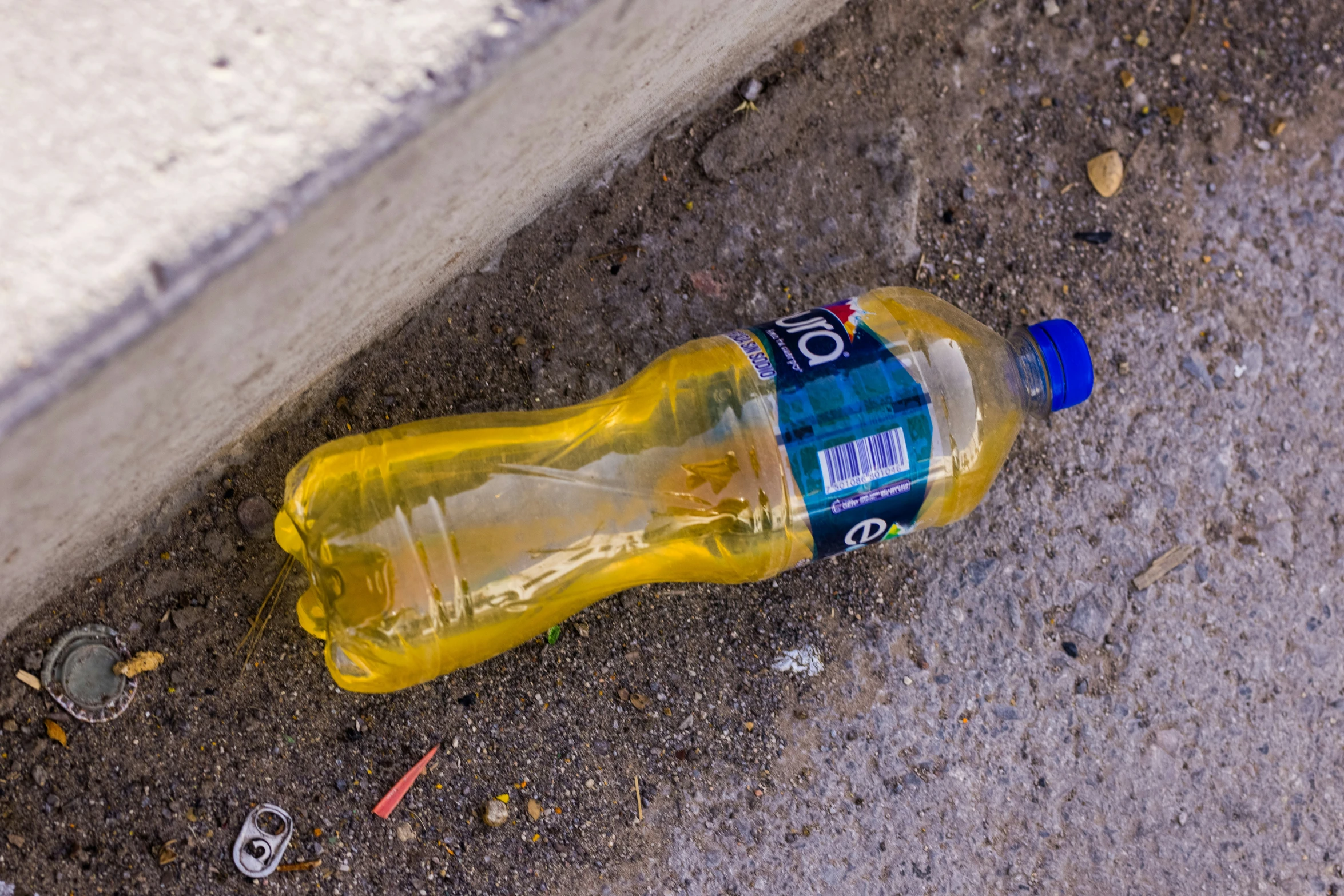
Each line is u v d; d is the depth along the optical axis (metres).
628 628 0.84
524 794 0.83
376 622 0.79
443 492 0.80
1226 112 0.87
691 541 0.81
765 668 0.84
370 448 0.80
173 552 0.81
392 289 0.78
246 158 0.69
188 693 0.81
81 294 0.69
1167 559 0.87
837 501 0.79
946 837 0.85
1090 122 0.87
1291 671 0.87
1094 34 0.87
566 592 0.81
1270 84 0.88
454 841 0.83
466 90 0.70
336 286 0.74
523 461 0.81
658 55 0.77
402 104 0.70
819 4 0.83
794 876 0.84
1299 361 0.88
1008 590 0.86
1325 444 0.88
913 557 0.85
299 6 0.70
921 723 0.85
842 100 0.85
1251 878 0.87
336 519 0.79
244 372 0.75
